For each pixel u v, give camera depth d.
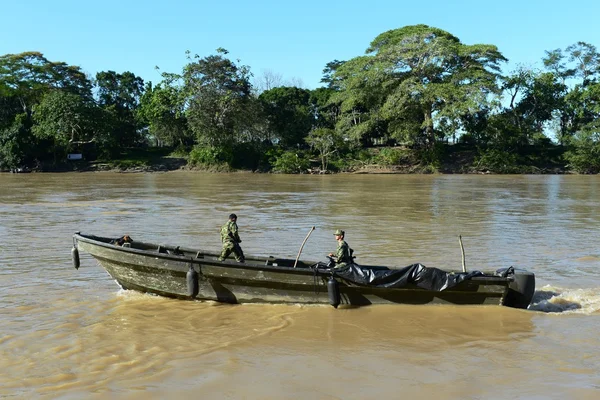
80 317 9.91
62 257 15.02
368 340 8.88
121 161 79.06
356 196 36.22
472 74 70.88
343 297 10.61
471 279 10.30
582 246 17.12
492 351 8.40
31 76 89.25
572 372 7.59
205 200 33.31
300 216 24.94
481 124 80.00
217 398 6.82
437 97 70.94
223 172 75.69
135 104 102.69
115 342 8.69
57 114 74.25
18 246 16.73
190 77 76.25
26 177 61.69
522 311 10.30
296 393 6.97
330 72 105.50
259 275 10.52
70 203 30.89
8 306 10.50
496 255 15.71
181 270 10.62
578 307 10.59
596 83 84.81
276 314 10.18
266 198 34.81
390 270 10.41
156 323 9.64
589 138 74.31
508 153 76.12
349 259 11.12
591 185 48.00
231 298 10.75
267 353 8.31
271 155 77.25
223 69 76.56
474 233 19.70
